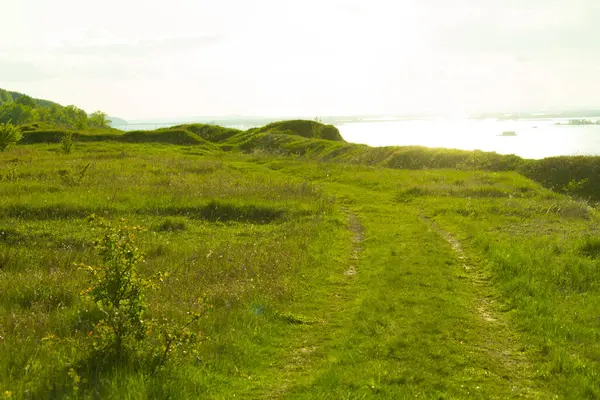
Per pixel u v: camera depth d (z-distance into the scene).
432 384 7.12
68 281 11.68
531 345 8.59
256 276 12.11
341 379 7.07
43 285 11.12
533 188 25.44
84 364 7.02
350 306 10.37
